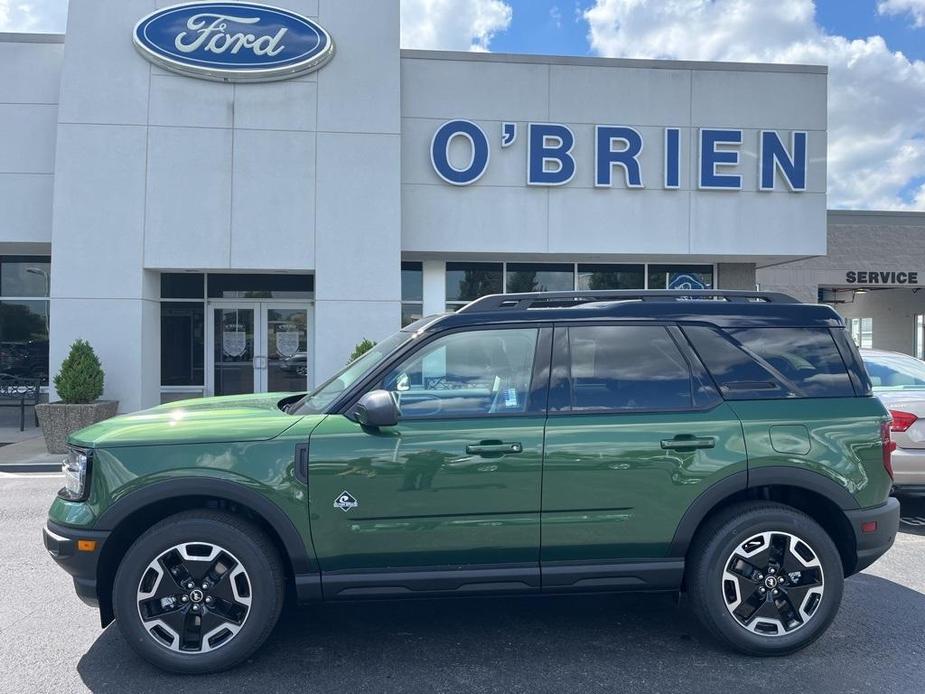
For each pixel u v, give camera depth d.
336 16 12.22
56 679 3.52
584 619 4.31
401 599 3.63
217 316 13.94
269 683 3.49
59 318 11.59
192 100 11.85
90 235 11.66
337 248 12.09
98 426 3.81
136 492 3.46
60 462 9.40
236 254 11.91
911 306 26.41
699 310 3.97
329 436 3.56
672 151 13.28
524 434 3.62
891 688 3.44
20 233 12.32
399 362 3.78
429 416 3.66
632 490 3.64
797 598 3.74
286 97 12.03
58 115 11.67
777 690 3.41
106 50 11.75
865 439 3.79
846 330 4.04
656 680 3.52
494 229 13.11
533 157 13.07
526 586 3.65
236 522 3.55
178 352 13.82
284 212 12.02
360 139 12.15
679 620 4.29
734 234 13.48
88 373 10.59
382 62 12.24
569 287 14.57
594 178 13.20
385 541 3.55
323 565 3.55
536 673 3.60
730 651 3.84
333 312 12.09
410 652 3.84
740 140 13.38
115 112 11.71
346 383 4.00
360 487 3.52
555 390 3.75
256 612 3.52
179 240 11.81
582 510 3.63
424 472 3.54
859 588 4.83
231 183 11.91
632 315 3.91
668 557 3.71
